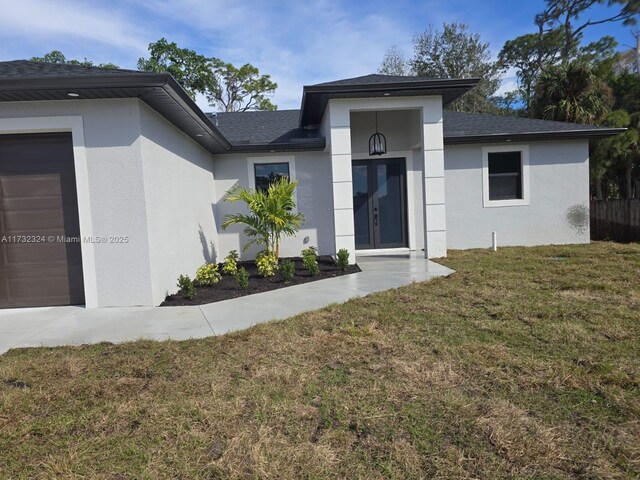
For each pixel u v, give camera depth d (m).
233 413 3.00
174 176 7.80
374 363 3.85
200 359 4.08
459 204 12.30
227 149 10.84
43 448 2.64
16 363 4.07
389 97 9.62
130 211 6.37
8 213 6.49
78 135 6.24
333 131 9.62
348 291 7.00
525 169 12.32
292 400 3.19
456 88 9.14
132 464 2.46
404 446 2.57
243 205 11.59
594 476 2.26
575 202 12.42
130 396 3.31
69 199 6.54
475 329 4.74
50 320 5.74
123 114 6.25
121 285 6.42
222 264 10.75
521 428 2.71
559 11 28.70
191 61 28.62
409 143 12.07
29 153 6.45
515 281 7.18
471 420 2.83
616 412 2.89
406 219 12.40
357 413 2.96
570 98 17.17
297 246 11.67
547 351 4.01
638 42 27.12
